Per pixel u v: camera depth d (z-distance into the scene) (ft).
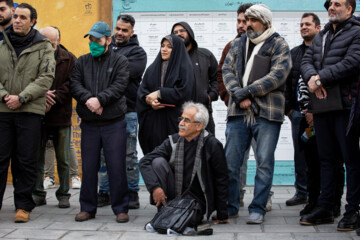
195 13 23.49
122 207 16.22
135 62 18.71
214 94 18.69
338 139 14.71
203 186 14.84
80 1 23.70
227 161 16.16
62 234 14.33
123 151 16.48
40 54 16.43
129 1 23.54
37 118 16.52
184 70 16.37
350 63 14.10
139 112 16.89
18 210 16.14
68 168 18.62
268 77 15.34
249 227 15.06
